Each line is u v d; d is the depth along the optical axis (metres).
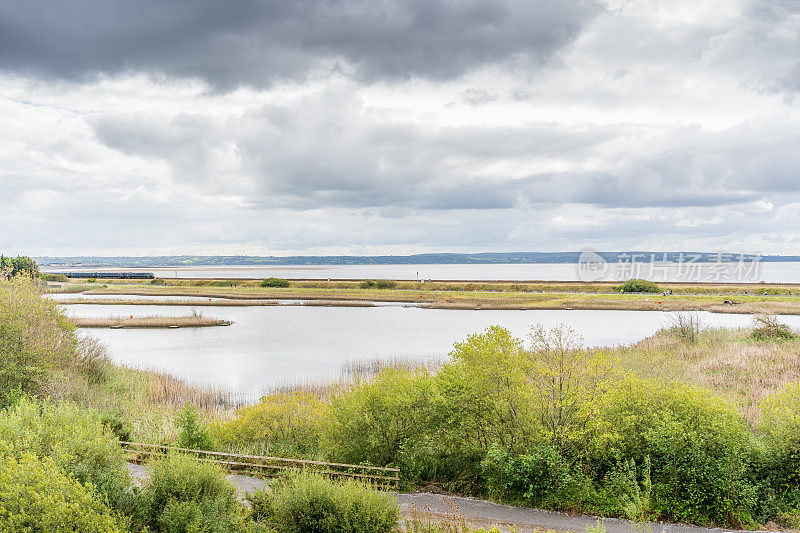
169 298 110.81
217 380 37.22
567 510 14.30
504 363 16.64
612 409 15.89
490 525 13.27
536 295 106.44
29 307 25.55
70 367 28.17
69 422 13.38
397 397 17.23
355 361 44.09
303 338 57.66
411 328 65.12
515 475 15.09
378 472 16.58
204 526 10.81
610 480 14.92
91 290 133.12
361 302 98.62
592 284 126.44
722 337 41.88
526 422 15.83
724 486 13.73
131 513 10.98
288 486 12.88
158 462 12.20
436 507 14.52
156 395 29.66
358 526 11.59
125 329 65.31
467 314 79.88
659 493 14.30
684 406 15.39
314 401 22.84
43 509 9.42
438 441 16.91
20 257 130.62
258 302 100.25
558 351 16.81
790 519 13.29
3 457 10.80
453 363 18.14
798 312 67.56
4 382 23.05
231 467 17.36
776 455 14.67
